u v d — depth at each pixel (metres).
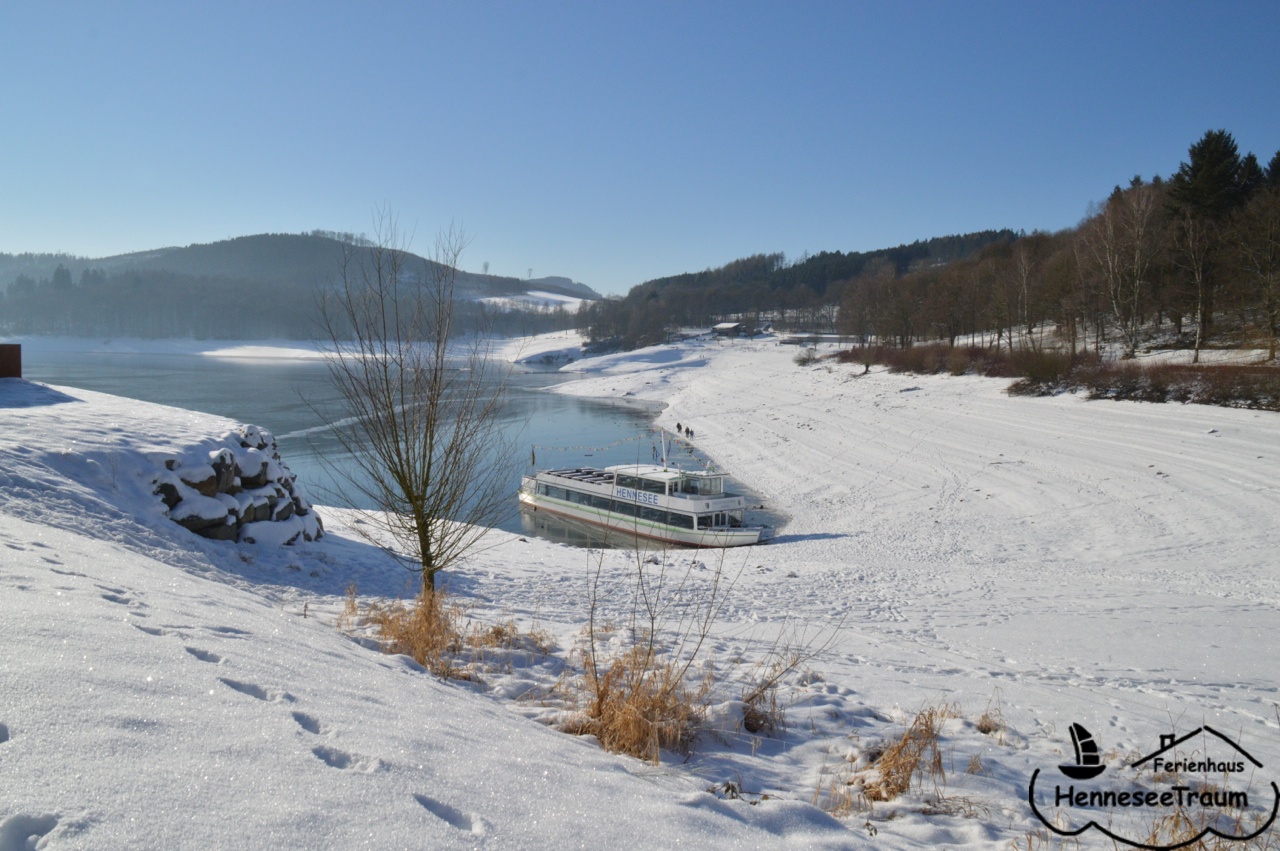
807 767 5.13
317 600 9.52
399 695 4.03
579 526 31.91
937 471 31.83
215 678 3.16
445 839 2.27
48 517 8.06
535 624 9.17
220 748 2.48
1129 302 52.19
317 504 21.22
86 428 11.34
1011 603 14.17
